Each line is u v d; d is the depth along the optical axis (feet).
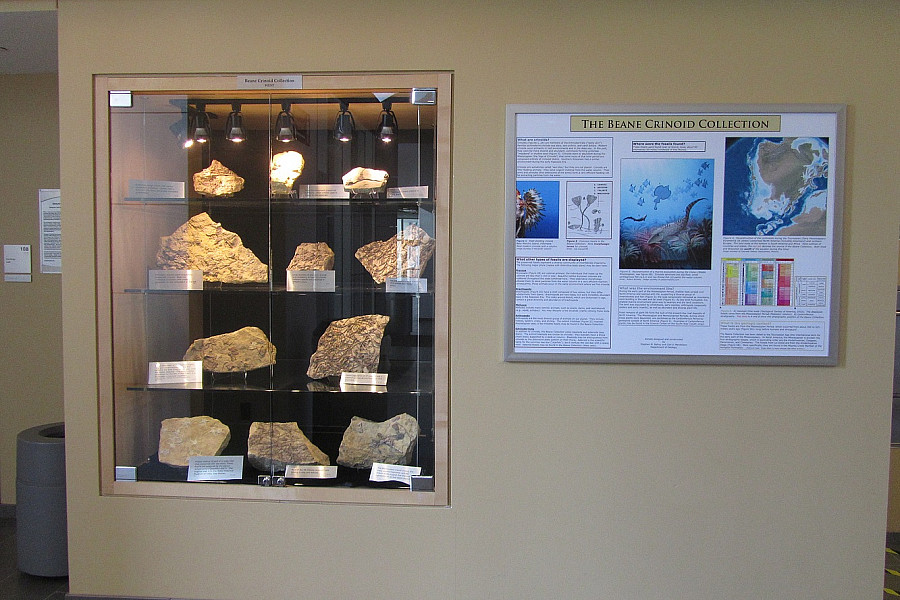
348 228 7.93
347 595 7.82
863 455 7.53
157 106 7.97
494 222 7.59
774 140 7.37
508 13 7.47
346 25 7.58
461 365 7.70
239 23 7.66
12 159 10.93
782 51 7.35
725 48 7.38
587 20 7.43
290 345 8.08
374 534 7.77
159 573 7.94
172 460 8.05
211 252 8.15
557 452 7.68
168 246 8.16
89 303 7.91
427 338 7.75
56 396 11.15
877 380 7.48
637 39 7.41
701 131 7.39
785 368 7.53
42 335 11.09
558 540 7.70
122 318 8.09
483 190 7.58
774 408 7.55
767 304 7.47
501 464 7.70
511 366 7.67
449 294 7.68
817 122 7.34
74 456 7.98
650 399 7.61
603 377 7.63
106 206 7.88
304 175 7.95
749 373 7.55
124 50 7.75
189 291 8.19
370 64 7.57
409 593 7.79
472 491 7.73
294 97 7.84
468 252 7.63
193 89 7.75
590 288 7.54
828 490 7.56
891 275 7.43
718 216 7.44
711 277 7.48
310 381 8.04
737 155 7.39
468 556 7.74
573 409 7.65
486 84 7.52
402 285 7.79
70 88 7.82
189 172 8.07
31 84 10.83
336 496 7.82
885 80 7.32
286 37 7.64
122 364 8.09
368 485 7.85
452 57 7.52
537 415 7.68
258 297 8.13
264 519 7.84
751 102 7.40
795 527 7.59
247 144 8.02
